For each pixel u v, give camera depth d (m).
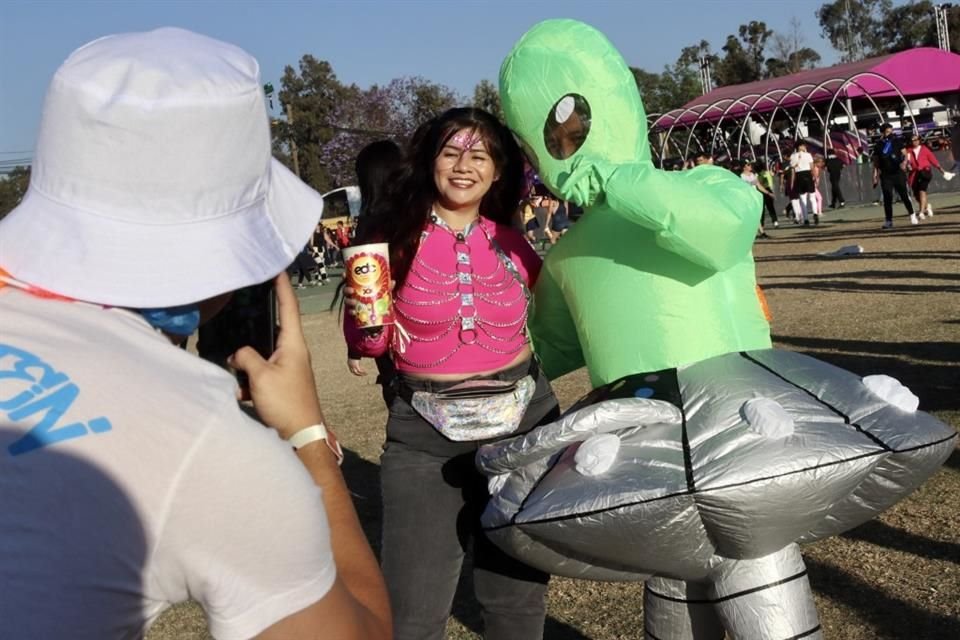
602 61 2.86
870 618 3.73
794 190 22.48
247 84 1.35
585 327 2.94
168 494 1.15
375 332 2.96
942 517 4.55
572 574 2.59
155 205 1.30
